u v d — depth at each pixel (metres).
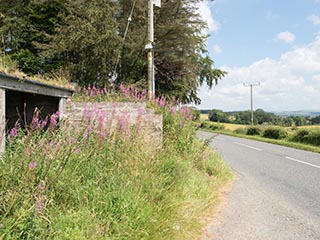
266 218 5.24
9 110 8.58
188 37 21.80
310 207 5.89
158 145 7.16
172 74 23.00
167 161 6.02
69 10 19.62
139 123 7.27
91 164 4.74
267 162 11.38
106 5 19.08
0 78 5.45
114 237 3.58
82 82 18.66
